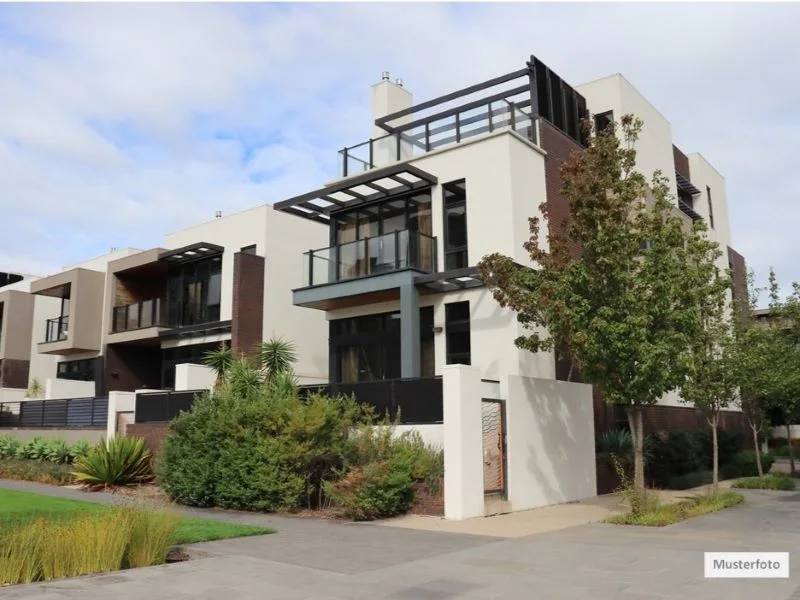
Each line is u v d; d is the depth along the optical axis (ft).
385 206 66.74
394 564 27.50
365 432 43.65
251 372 54.08
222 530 34.99
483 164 59.72
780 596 22.11
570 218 46.52
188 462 47.09
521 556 29.22
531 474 47.03
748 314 61.93
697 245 44.39
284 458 42.88
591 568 26.71
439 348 59.82
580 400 54.44
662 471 62.75
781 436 121.60
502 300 48.91
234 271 79.15
